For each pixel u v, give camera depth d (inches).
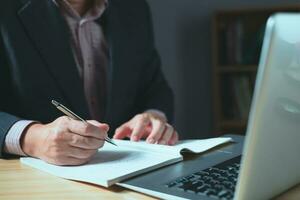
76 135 26.9
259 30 86.6
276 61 14.7
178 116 91.1
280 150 18.1
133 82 46.1
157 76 50.8
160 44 88.7
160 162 25.7
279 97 15.9
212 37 84.1
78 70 42.1
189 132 92.3
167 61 89.4
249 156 16.3
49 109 39.9
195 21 89.9
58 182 24.2
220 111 86.0
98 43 44.7
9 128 30.8
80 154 26.6
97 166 25.9
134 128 35.4
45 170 26.5
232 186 20.4
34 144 29.2
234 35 85.0
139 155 28.3
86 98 43.1
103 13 44.8
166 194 20.0
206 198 19.0
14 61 38.7
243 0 88.9
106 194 21.7
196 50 90.4
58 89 40.3
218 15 87.1
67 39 40.8
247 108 85.0
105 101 45.1
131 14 47.0
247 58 85.1
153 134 33.6
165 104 47.3
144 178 23.1
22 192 22.5
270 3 88.5
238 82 85.4
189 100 91.4
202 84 91.0
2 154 30.7
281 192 20.6
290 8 83.0
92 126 27.4
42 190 22.8
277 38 14.3
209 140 33.9
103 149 30.6
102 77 45.1
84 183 23.8
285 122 17.2
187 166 25.6
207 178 22.2
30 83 39.3
